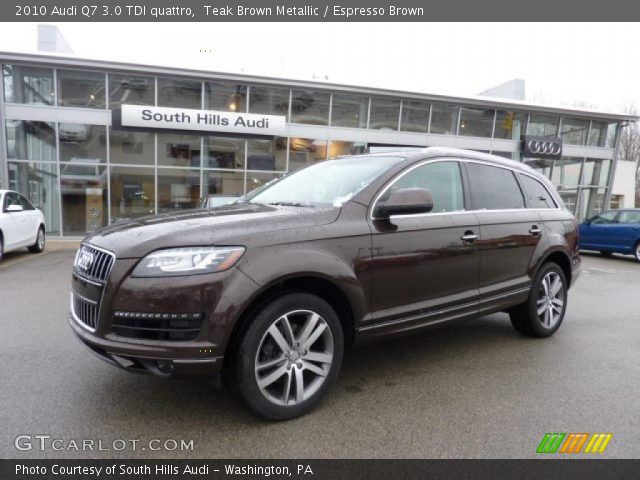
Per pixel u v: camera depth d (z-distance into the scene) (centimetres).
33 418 263
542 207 447
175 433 251
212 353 237
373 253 296
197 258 239
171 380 317
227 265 242
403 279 313
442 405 293
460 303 351
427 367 360
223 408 279
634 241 1215
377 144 1736
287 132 1625
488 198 388
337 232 282
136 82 1478
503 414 282
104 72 1442
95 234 285
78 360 353
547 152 1938
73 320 282
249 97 1584
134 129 1466
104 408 276
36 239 1052
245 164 1603
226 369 254
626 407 295
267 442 244
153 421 262
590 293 721
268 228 262
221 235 248
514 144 1942
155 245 241
